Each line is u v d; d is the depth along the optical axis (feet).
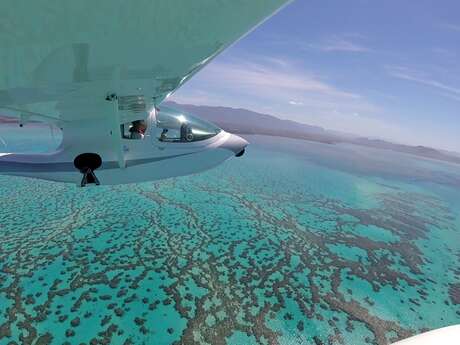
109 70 10.32
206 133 25.31
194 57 10.42
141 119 19.21
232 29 8.75
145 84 13.11
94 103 14.83
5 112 14.69
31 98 12.30
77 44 7.76
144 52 9.05
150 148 21.26
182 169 23.06
